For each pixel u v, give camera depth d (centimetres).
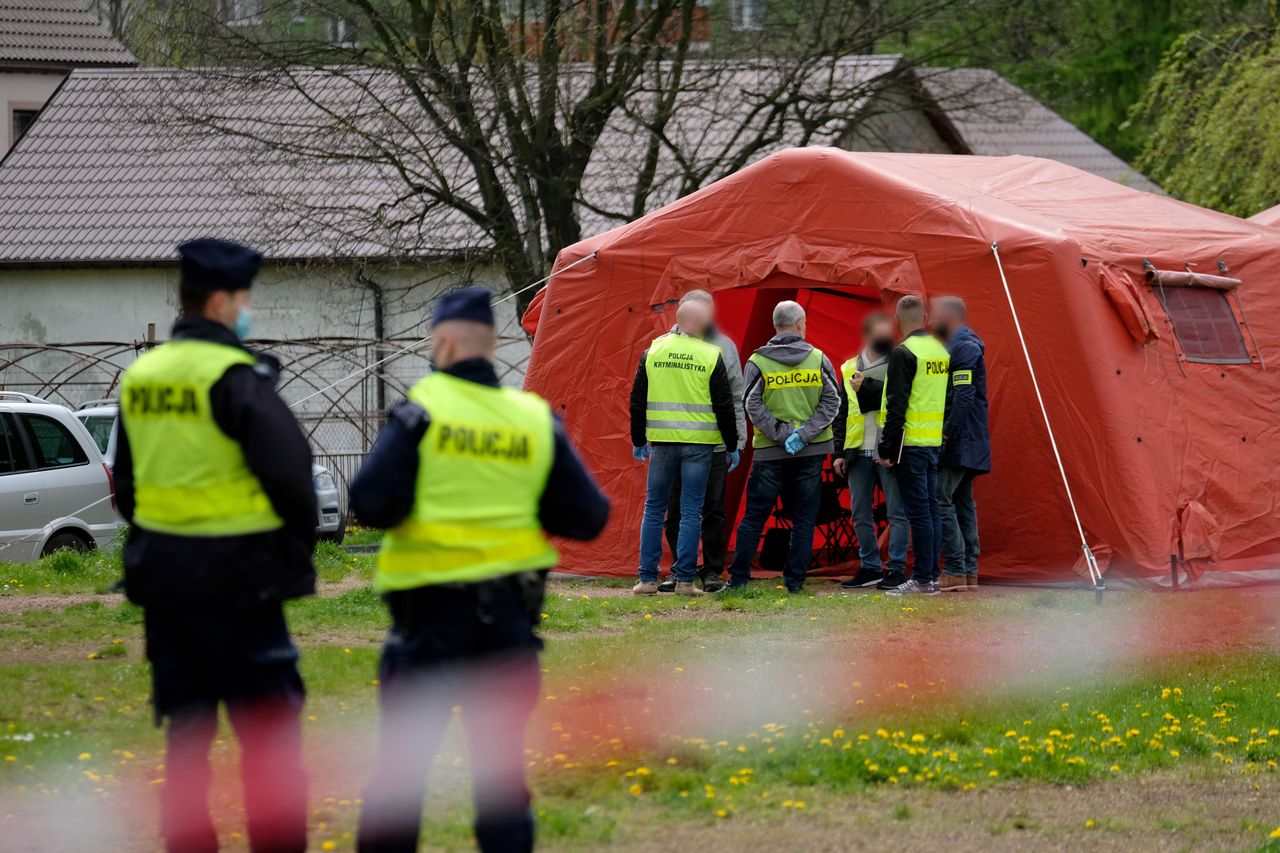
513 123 8675
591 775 2508
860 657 3481
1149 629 3969
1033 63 10769
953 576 4612
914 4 9081
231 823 2275
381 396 10606
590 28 8669
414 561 1811
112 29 15825
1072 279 4653
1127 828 2345
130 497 1983
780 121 8981
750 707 2969
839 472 4862
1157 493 4694
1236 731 2973
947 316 4503
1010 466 4775
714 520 4609
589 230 10538
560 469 1888
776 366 4475
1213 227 5519
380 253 9225
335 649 3459
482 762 1825
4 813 2294
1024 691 3219
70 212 12012
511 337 10212
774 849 2186
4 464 5728
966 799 2488
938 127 12362
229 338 1947
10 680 3111
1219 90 9188
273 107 11888
